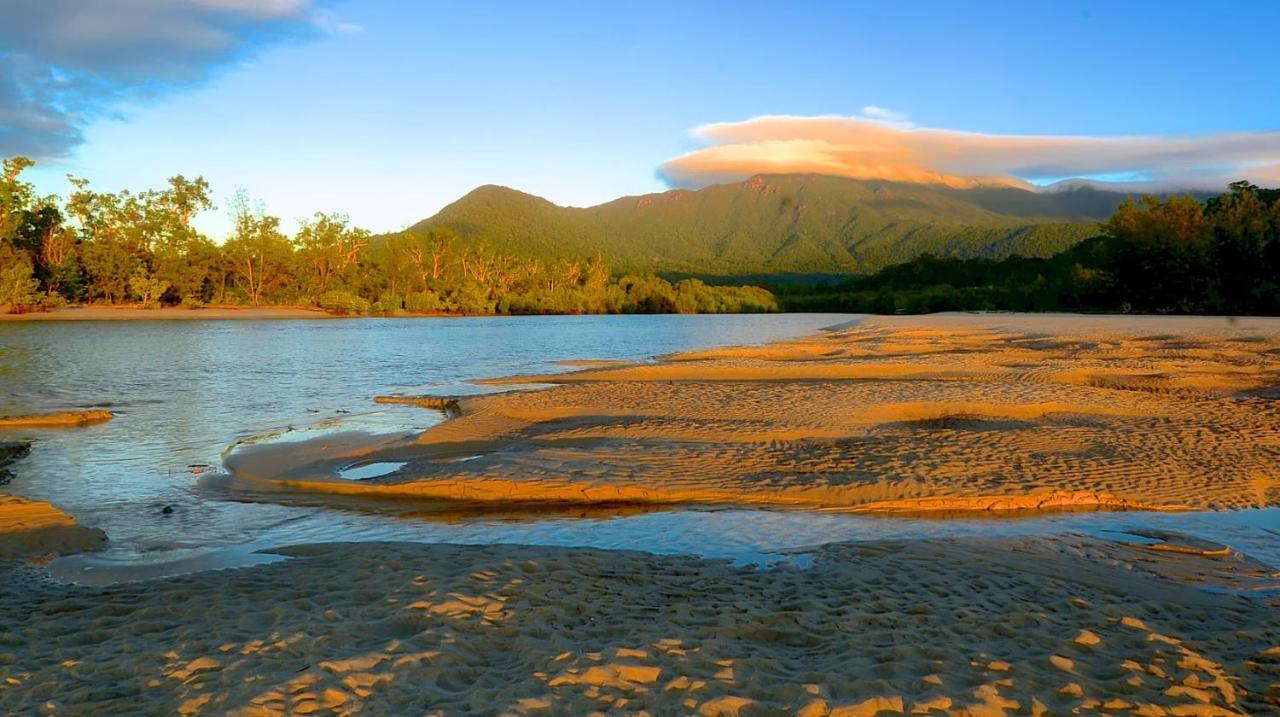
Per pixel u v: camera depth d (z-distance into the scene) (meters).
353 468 12.74
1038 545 8.48
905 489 10.92
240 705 4.33
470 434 15.30
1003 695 4.57
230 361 34.34
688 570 7.66
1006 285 115.06
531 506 10.63
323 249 105.56
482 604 6.21
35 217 84.56
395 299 101.69
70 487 11.77
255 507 10.67
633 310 121.94
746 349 38.16
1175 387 21.00
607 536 9.24
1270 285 71.25
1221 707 4.49
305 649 5.23
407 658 5.03
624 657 5.10
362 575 7.05
